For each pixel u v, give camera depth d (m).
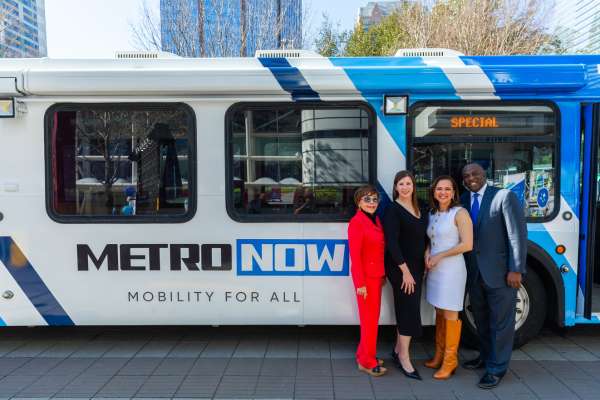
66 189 3.73
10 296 3.76
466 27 13.11
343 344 4.09
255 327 4.55
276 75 3.64
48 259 3.73
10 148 3.69
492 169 3.72
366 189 3.27
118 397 3.12
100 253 3.73
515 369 3.54
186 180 3.74
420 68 3.65
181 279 3.75
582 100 3.64
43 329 4.52
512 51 12.79
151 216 3.73
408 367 3.40
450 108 3.70
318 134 3.72
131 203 3.76
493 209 3.18
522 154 3.71
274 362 3.70
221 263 3.74
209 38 10.63
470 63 3.76
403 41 14.20
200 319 3.78
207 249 3.73
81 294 3.76
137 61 3.79
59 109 3.69
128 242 3.73
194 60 3.79
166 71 3.64
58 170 3.72
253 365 3.64
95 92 3.64
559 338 4.20
